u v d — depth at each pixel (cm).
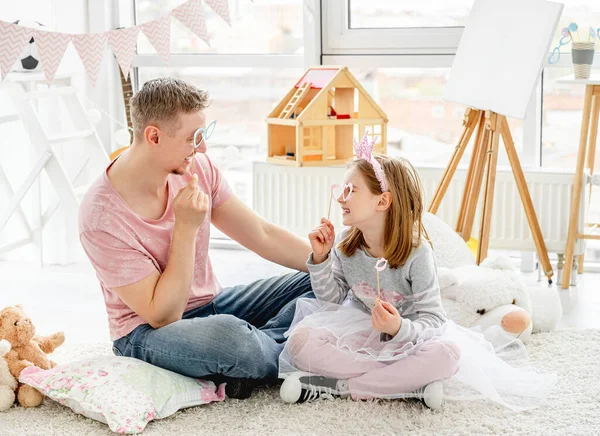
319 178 337
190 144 201
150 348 202
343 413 197
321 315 210
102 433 188
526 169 326
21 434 188
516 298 242
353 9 353
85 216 203
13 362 207
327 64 358
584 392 208
